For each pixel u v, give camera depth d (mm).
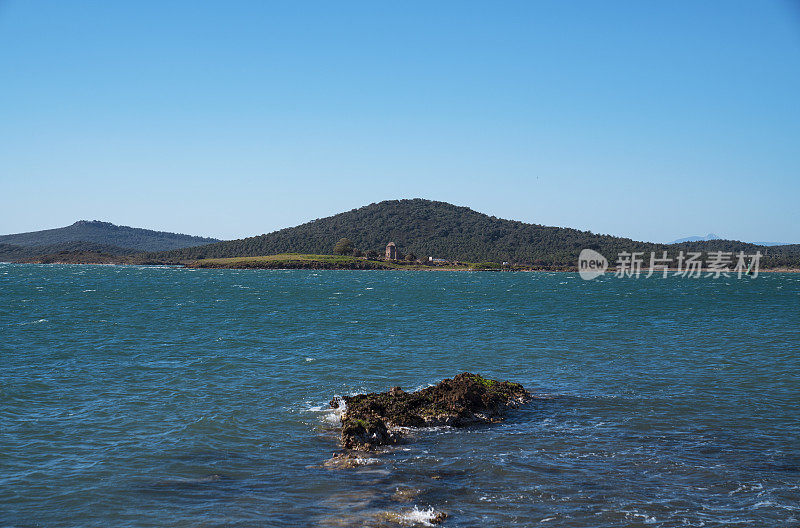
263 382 36125
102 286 148750
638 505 19172
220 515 18406
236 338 53312
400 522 17859
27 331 57000
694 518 18281
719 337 55375
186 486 20688
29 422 27656
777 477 21500
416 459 23359
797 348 48656
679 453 24031
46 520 18188
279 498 19656
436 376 38406
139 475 21656
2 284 153375
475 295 122562
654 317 73938
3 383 34844
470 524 17812
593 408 30812
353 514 18422
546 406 31266
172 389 34094
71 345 48938
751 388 34812
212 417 28625
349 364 41844
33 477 21391
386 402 29516
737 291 146250
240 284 170750
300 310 82562
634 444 25156
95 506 19125
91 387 34375
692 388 34938
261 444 25078
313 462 23047
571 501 19438
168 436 25906
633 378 37656
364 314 76688
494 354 46062
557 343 51594
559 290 149500
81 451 24047
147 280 191125
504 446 24969
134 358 43344
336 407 30469
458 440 25766
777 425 27734
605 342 52188
